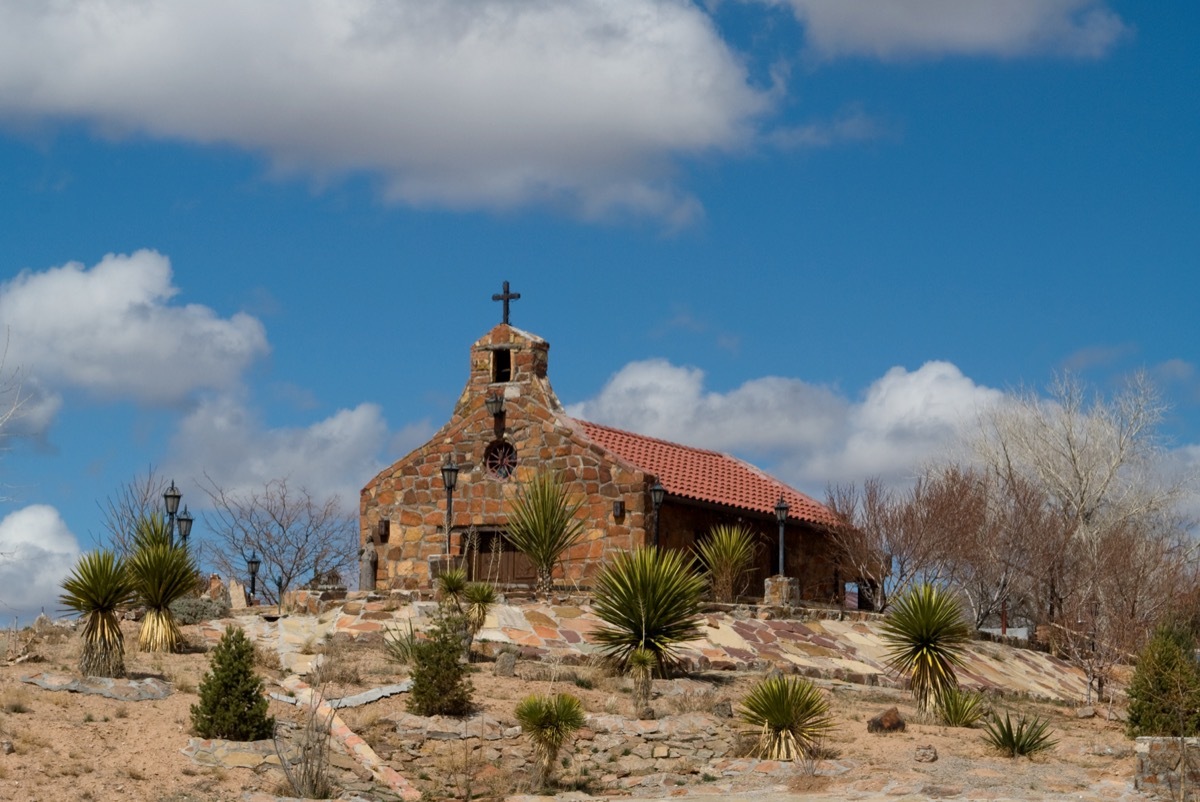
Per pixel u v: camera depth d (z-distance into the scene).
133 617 29.41
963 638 26.64
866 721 25.34
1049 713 29.80
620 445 39.06
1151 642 27.30
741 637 30.69
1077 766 22.48
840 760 22.52
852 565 42.16
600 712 24.31
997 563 44.03
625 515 35.72
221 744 20.50
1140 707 25.92
